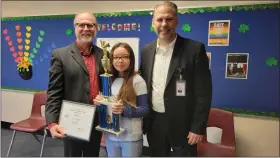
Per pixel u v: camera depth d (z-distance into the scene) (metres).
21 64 3.01
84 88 1.41
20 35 2.95
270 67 1.97
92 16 1.43
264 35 1.96
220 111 2.00
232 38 2.05
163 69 1.35
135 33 2.37
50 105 1.40
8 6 2.96
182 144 1.41
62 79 1.42
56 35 2.76
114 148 1.39
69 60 1.40
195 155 1.47
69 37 2.69
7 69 3.10
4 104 3.17
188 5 2.21
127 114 1.28
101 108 1.33
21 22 2.91
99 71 1.43
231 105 2.14
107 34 2.49
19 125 2.43
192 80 1.33
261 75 2.01
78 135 1.29
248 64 2.03
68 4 2.68
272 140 2.06
